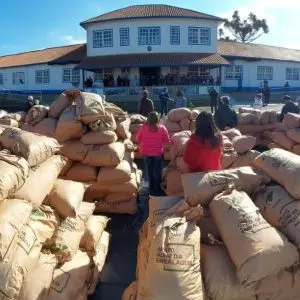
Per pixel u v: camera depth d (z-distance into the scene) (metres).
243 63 40.88
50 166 4.63
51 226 4.00
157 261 3.23
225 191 3.96
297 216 3.71
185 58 36.00
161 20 36.34
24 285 3.33
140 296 3.21
